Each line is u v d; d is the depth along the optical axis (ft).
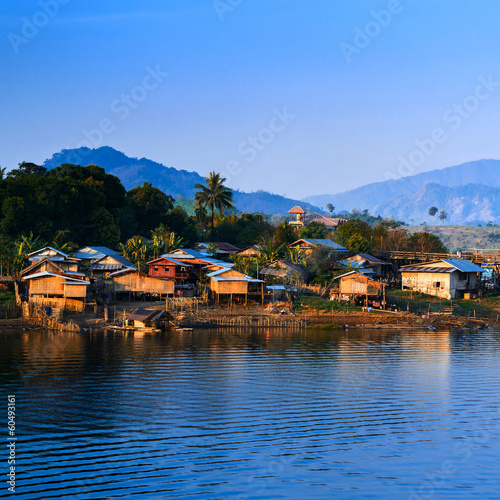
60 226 351.67
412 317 283.79
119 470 111.14
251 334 246.88
